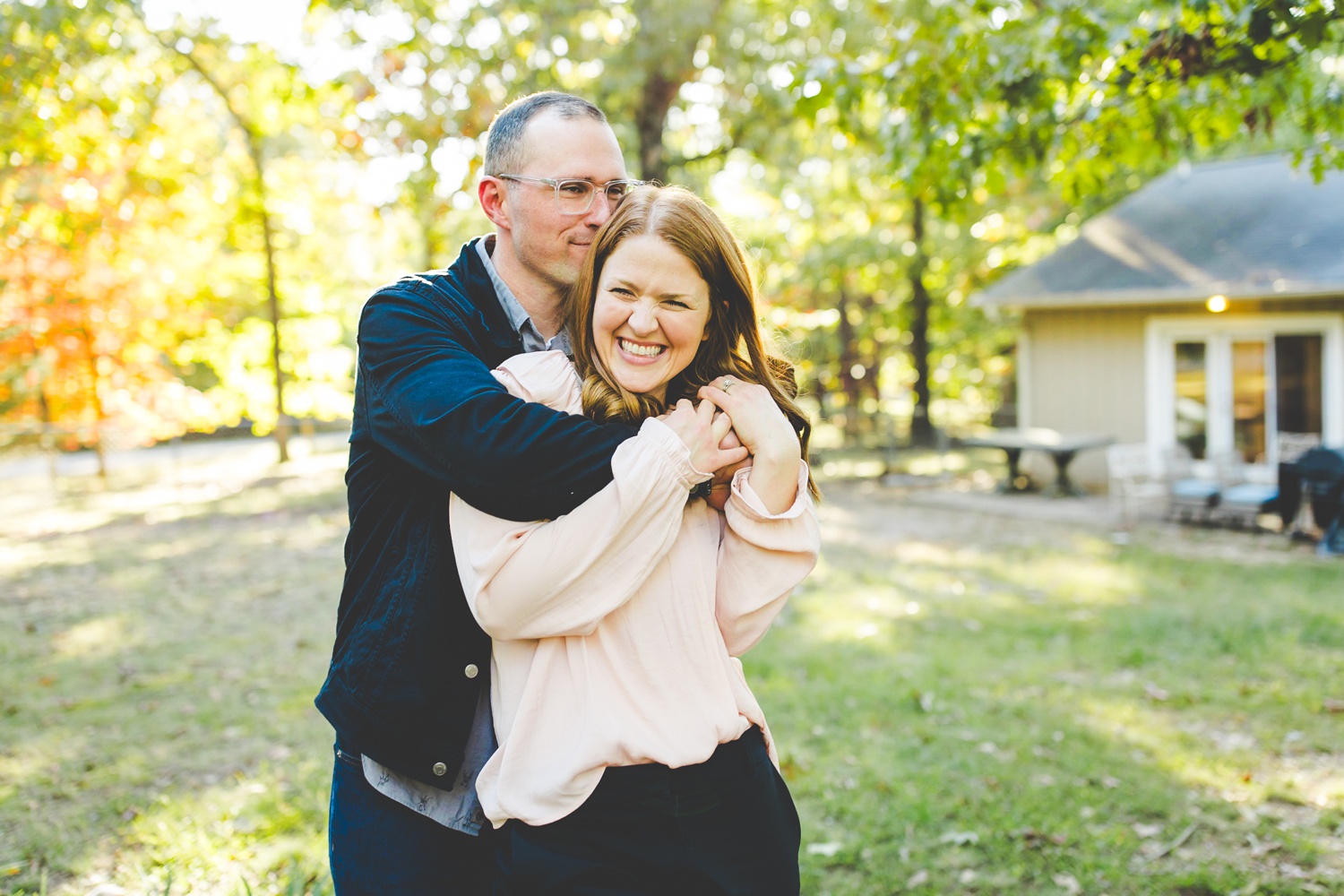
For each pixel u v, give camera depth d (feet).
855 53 38.37
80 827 12.25
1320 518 30.89
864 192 57.67
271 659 19.54
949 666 18.38
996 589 25.29
